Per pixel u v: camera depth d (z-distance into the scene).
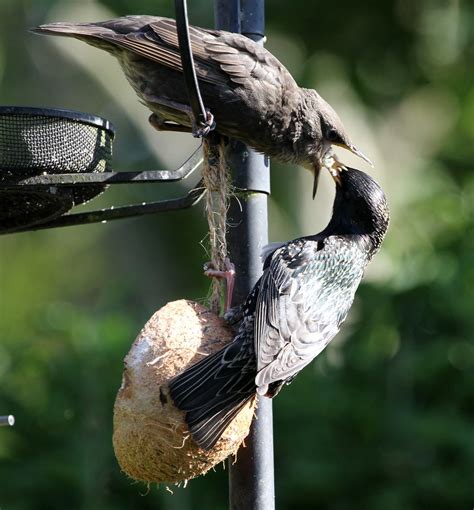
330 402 12.57
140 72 9.68
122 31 9.54
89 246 20.20
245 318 8.16
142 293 18.05
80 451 12.15
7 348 13.12
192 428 7.83
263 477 8.91
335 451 12.48
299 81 19.88
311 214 19.39
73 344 12.87
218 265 8.88
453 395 12.62
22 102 19.36
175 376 7.94
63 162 8.71
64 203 9.09
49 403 12.45
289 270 8.41
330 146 10.54
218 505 12.20
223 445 8.01
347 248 8.77
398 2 20.17
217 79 9.67
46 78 19.50
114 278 17.48
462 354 12.69
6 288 20.36
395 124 20.88
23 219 9.60
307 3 19.81
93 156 8.93
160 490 12.06
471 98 20.34
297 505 12.48
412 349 12.84
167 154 19.09
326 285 8.52
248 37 10.00
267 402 8.96
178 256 19.48
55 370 12.66
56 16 19.39
